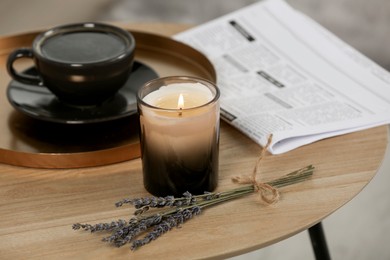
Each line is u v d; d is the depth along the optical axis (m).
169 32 1.20
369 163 0.90
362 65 1.09
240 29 1.18
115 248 0.79
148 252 0.78
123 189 0.87
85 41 0.97
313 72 1.08
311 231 1.09
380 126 0.97
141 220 0.79
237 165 0.90
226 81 1.06
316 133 0.94
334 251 1.40
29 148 0.92
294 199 0.84
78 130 0.95
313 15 2.13
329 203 0.84
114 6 2.16
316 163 0.90
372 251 1.40
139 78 1.03
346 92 1.03
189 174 0.84
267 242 0.79
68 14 1.97
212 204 0.84
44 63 0.92
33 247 0.79
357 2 2.13
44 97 0.99
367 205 1.54
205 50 1.14
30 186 0.87
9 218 0.83
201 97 0.86
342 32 2.08
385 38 2.05
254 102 1.00
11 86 1.00
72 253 0.78
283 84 1.05
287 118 0.97
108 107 0.97
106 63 0.92
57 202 0.85
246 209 0.83
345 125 0.95
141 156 0.86
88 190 0.87
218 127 0.85
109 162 0.91
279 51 1.13
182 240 0.79
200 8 2.19
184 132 0.82
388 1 2.09
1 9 1.82
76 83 0.92
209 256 0.77
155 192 0.86
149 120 0.82
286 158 0.91
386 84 1.05
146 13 2.19
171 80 0.88
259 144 0.93
